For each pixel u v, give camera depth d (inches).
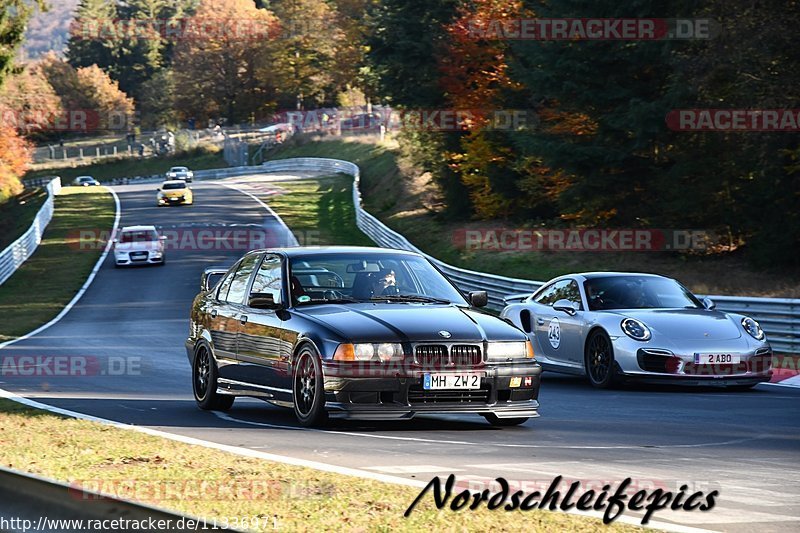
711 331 1605.6
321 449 1000.9
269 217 7303.2
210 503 742.5
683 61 3346.5
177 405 1430.9
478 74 4842.5
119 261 5374.0
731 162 3430.1
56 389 1674.5
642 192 3909.9
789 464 919.7
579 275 1827.0
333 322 1127.6
